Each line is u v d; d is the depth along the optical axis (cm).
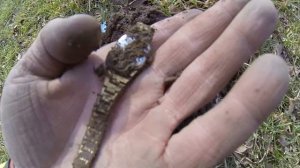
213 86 16
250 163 21
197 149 15
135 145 16
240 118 15
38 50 16
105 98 17
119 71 17
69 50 16
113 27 20
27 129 17
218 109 15
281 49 22
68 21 15
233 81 20
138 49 17
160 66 17
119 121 17
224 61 16
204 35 17
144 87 17
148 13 21
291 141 21
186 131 16
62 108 17
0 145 24
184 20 18
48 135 17
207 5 22
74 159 16
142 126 17
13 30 26
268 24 16
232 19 17
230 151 15
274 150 21
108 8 22
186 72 17
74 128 17
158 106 17
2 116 17
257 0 16
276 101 15
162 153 16
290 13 23
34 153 17
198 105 17
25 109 16
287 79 15
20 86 16
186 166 15
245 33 16
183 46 17
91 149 16
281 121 21
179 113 16
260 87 15
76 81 17
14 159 17
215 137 15
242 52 16
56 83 16
